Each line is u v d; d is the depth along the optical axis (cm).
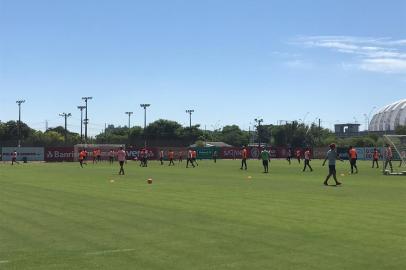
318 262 905
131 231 1217
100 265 887
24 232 1209
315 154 9294
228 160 8381
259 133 14162
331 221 1373
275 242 1079
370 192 2286
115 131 16388
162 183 2884
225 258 935
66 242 1088
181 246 1041
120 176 3634
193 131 14625
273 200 1922
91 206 1723
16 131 13300
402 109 18350
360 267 869
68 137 14425
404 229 1244
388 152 4069
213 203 1816
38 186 2650
